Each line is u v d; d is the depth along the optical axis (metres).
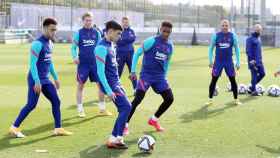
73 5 58.53
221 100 11.88
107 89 6.95
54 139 7.74
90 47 9.65
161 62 8.01
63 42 43.66
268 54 30.69
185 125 8.88
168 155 6.81
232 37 10.98
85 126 8.76
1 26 50.69
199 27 54.16
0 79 16.16
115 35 6.99
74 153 6.90
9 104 11.10
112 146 7.14
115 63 7.14
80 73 9.68
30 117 9.51
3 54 28.56
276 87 12.77
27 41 43.91
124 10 61.56
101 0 60.94
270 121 9.27
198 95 12.75
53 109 7.97
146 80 8.03
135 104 8.05
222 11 52.78
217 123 9.06
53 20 7.60
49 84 7.81
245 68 20.95
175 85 14.93
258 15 47.94
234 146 7.32
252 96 12.69
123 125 7.13
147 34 43.94
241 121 9.27
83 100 11.84
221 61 11.09
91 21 9.73
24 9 52.56
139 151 7.02
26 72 18.50
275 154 6.89
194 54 30.31
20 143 7.48
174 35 44.16
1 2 52.91
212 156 6.77
